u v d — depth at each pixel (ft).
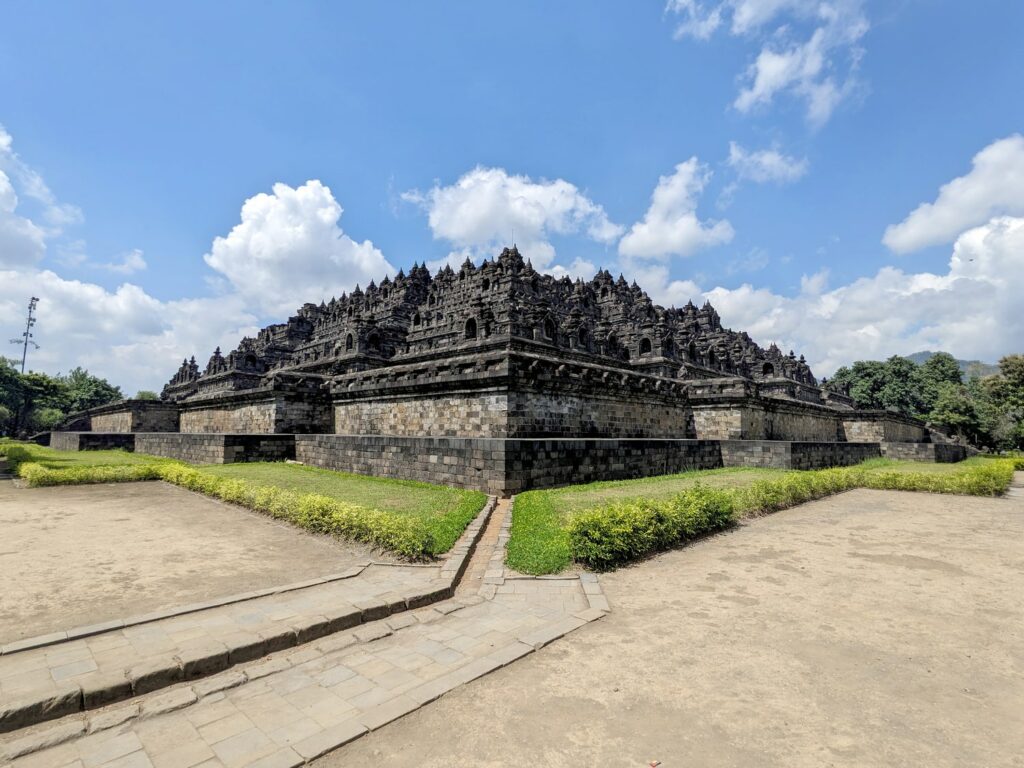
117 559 35.14
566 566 34.30
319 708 17.98
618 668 21.04
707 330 204.44
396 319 145.89
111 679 18.52
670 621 25.99
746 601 28.86
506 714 17.75
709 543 42.45
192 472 71.26
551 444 62.95
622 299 174.40
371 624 25.21
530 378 72.43
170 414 175.01
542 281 151.94
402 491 59.57
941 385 258.98
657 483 68.54
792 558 37.99
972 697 18.72
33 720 16.71
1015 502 67.15
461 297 133.90
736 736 16.43
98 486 74.43
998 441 211.61
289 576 31.37
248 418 114.32
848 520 53.26
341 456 84.02
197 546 38.93
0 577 30.99
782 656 22.07
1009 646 23.07
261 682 19.85
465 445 62.13
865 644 23.26
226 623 23.85
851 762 15.08
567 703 18.43
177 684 19.49
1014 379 207.72
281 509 48.37
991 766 14.90
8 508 55.88
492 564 35.12
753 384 113.19
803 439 139.03
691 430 115.55
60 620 24.25
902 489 78.89
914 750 15.65
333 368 129.80
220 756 15.39
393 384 87.56
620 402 92.38
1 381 215.10
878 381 276.41
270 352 194.49
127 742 16.07
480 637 23.85
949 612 27.17
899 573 34.27
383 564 33.91
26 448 137.08
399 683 19.71
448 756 15.55
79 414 221.25
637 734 16.57
